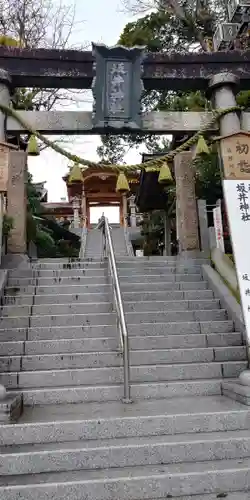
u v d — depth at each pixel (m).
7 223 8.54
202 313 7.24
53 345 6.25
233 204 5.38
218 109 6.68
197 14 16.36
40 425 4.13
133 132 6.90
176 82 7.02
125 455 3.79
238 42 11.83
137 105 6.74
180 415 4.30
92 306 7.30
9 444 4.05
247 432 4.17
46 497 3.31
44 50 6.68
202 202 10.11
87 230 25.47
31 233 13.10
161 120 6.90
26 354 6.16
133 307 7.34
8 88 6.57
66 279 8.17
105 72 6.74
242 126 6.84
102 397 5.29
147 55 6.88
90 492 3.35
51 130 6.68
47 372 5.65
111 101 6.68
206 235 9.88
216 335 6.59
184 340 6.50
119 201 32.38
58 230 20.73
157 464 3.77
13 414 4.32
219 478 3.48
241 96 9.66
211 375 5.88
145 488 3.40
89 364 5.99
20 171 9.24
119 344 6.38
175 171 10.12
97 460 3.75
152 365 5.95
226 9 14.17
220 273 8.38
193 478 3.45
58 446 3.91
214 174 10.62
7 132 6.56
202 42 16.12
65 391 5.27
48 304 7.27
